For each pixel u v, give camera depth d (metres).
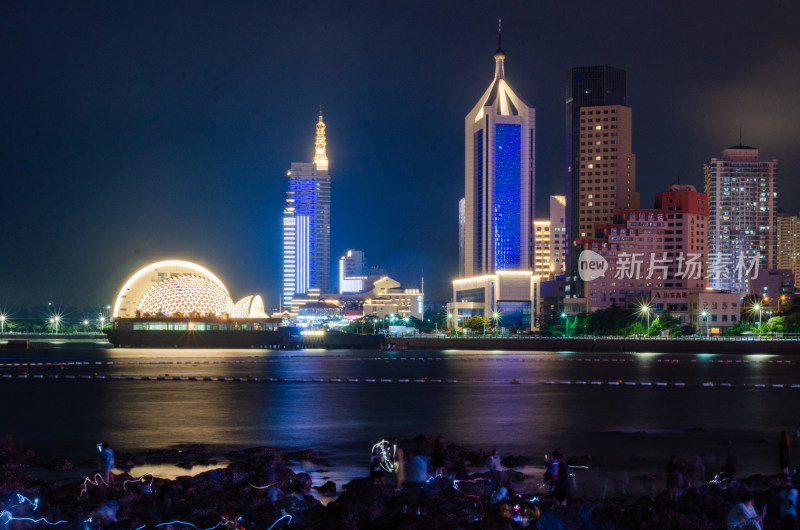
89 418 72.00
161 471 47.53
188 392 96.38
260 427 66.00
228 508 36.44
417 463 43.88
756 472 48.06
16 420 70.88
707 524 34.22
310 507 36.62
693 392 96.12
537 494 40.28
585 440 59.16
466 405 81.44
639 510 35.50
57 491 40.16
